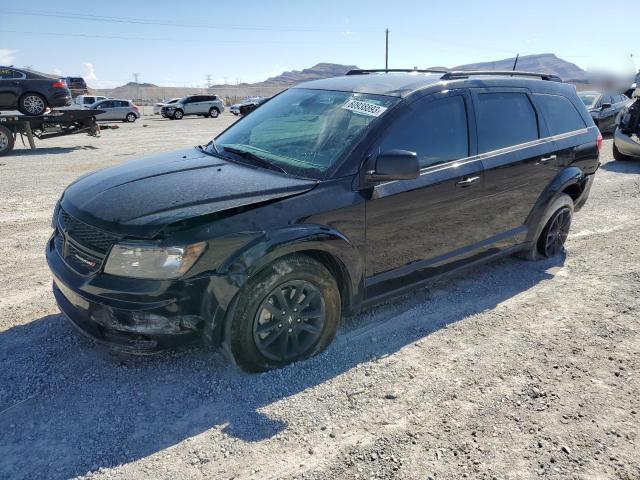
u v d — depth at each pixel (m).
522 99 4.60
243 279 2.81
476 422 2.79
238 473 2.41
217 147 4.06
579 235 6.10
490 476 2.41
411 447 2.59
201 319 2.82
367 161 3.35
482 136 4.12
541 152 4.61
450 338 3.67
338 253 3.22
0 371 3.14
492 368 3.30
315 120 3.79
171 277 2.70
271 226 2.92
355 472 2.43
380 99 3.70
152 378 3.10
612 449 2.61
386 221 3.47
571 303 4.27
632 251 5.54
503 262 5.18
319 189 3.16
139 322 2.73
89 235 2.92
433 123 3.77
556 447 2.61
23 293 4.31
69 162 12.02
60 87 15.15
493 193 4.21
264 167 3.50
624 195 8.15
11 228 6.20
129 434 2.64
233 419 2.77
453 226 3.98
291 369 3.21
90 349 3.39
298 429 2.71
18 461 2.45
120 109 32.47
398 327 3.81
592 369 3.31
